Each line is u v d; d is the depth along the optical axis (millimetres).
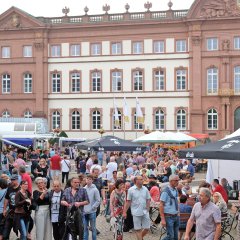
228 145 18234
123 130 79125
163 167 36531
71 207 15977
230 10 75125
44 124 63125
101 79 80062
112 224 18875
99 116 80312
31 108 82000
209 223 12617
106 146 33062
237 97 75812
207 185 18562
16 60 82125
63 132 71312
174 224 16406
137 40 78875
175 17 77812
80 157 46312
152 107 78562
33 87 81750
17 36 81938
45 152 46219
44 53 81250
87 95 80500
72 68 80875
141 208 17078
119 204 18422
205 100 76688
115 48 79750
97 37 80000
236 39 75562
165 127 78062
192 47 76688
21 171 21062
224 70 75750
